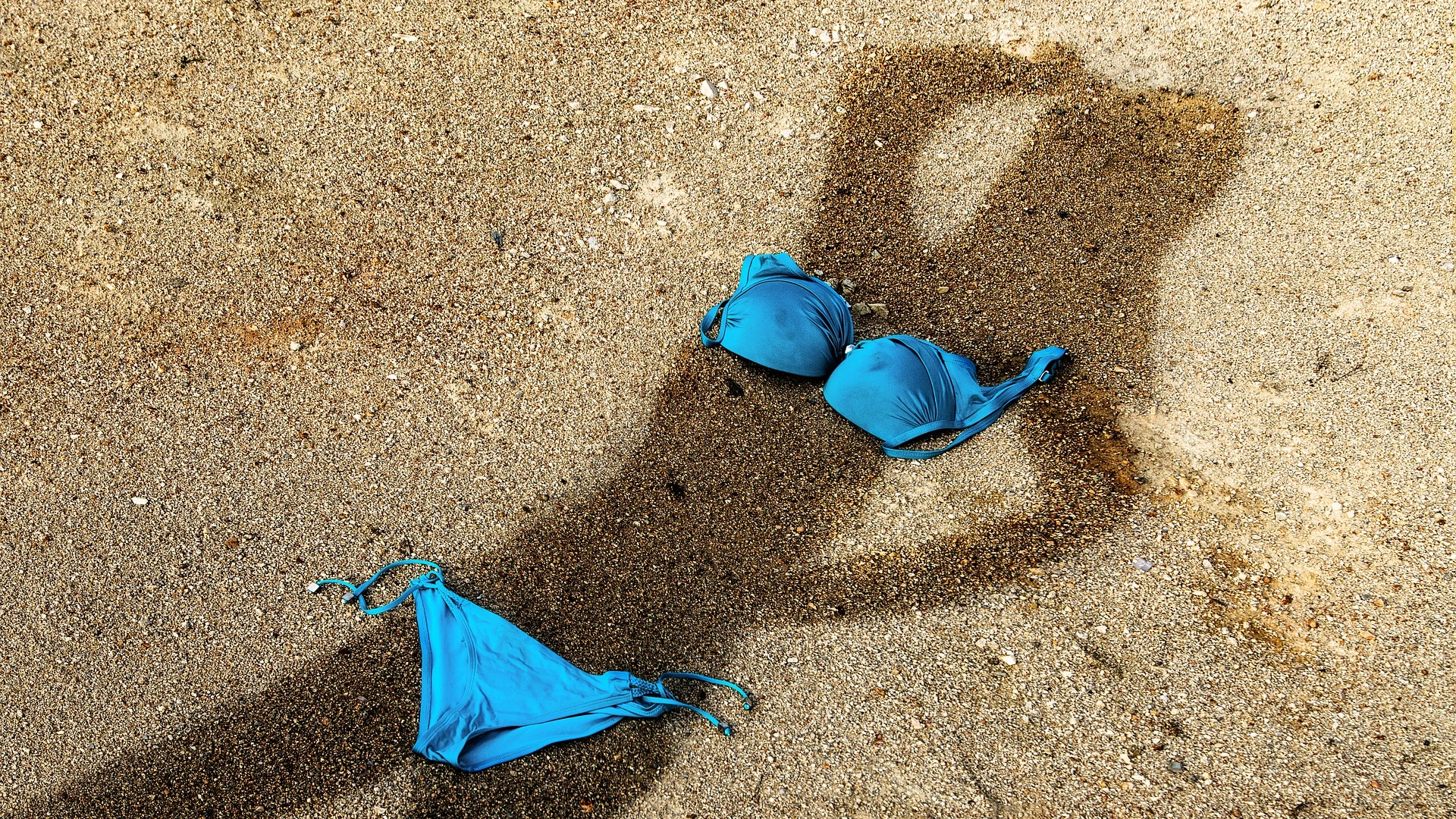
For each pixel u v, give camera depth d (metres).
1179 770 4.34
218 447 5.43
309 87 6.44
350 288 5.88
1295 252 5.69
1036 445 5.30
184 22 6.56
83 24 6.52
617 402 5.60
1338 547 4.81
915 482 5.30
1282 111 6.18
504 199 6.18
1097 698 4.58
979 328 5.75
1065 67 6.52
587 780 4.52
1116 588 4.86
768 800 4.45
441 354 5.71
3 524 5.21
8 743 4.68
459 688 4.68
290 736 4.66
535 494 5.34
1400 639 4.53
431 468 5.41
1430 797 4.14
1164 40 6.50
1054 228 5.98
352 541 5.20
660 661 4.86
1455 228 5.56
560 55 6.62
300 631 4.96
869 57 6.63
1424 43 6.15
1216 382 5.35
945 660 4.76
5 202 6.01
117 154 6.16
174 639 4.94
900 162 6.30
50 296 5.79
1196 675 4.59
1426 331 5.29
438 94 6.46
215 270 5.89
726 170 6.31
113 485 5.32
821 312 5.42
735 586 5.03
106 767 4.63
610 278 5.97
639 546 5.16
